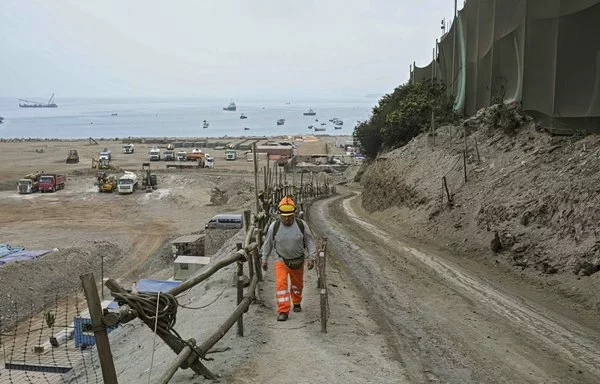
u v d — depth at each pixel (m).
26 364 18.58
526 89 19.69
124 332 13.12
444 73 41.09
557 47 17.64
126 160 108.38
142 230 52.03
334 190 60.16
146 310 5.86
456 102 35.12
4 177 81.62
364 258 16.88
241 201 63.97
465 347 8.91
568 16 17.08
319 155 106.69
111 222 55.72
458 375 7.67
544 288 13.09
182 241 39.31
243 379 6.91
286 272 9.49
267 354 7.77
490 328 9.99
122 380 8.09
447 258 17.19
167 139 165.62
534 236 15.21
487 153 23.78
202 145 142.62
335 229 24.34
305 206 36.03
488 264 15.91
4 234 49.72
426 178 27.34
